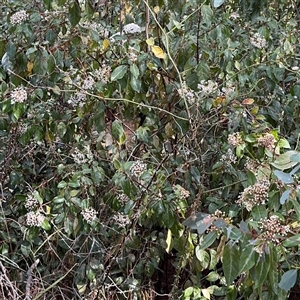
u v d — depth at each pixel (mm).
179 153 1698
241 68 1857
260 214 1217
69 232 1608
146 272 1763
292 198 1232
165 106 1792
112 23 2086
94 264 1664
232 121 1592
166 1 1809
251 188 1248
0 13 2006
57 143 1990
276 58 1955
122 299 1723
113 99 1596
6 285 1500
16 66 1708
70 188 1647
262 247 1038
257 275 1037
